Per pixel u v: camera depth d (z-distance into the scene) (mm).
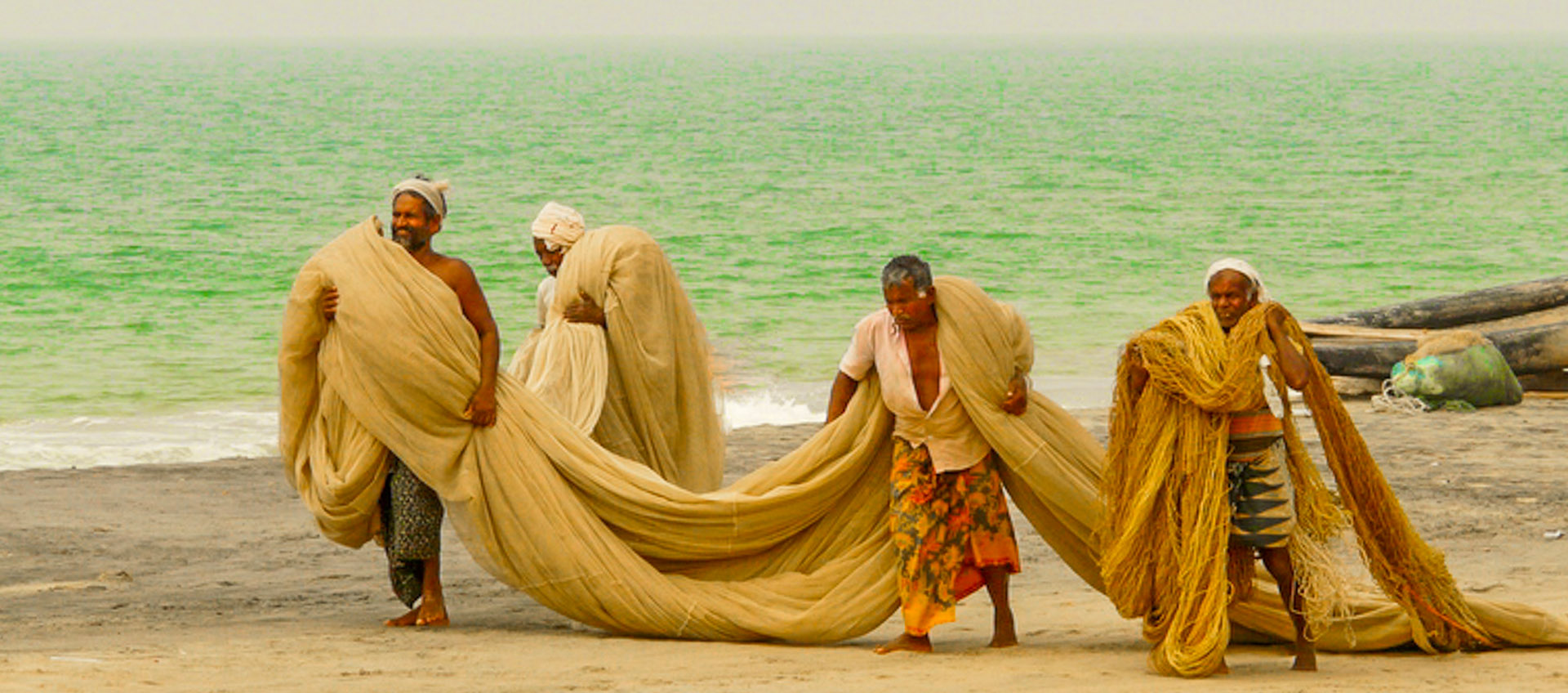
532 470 10758
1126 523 9461
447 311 10727
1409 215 66688
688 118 141000
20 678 8891
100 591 13555
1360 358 26406
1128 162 92938
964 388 10164
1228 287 9484
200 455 23469
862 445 10594
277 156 98375
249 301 44875
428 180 11148
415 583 11477
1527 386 26625
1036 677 9227
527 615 12086
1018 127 126062
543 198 74938
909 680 9141
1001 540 10461
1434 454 20250
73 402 30062
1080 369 32844
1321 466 19266
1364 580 12266
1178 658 9148
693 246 57531
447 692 8727
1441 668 9523
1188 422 9289
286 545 15906
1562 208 68562
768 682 9078
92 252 54875
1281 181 81688
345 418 10898
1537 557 13922
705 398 12914
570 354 12242
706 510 10641
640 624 10625
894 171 87812
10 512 17719
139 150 102562
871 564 10570
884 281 10180
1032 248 57031
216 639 10781
